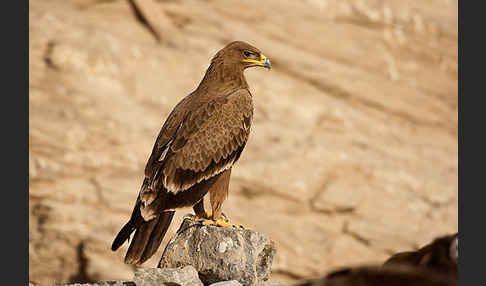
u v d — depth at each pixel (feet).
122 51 70.54
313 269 62.80
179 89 70.95
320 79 75.31
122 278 60.08
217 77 26.81
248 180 65.00
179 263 24.77
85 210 62.75
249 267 23.93
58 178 64.13
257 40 75.92
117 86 68.90
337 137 71.41
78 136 65.51
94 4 75.92
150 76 70.49
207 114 25.61
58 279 61.31
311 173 66.74
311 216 65.21
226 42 75.20
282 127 70.49
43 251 61.52
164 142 25.31
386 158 70.28
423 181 68.80
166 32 74.69
